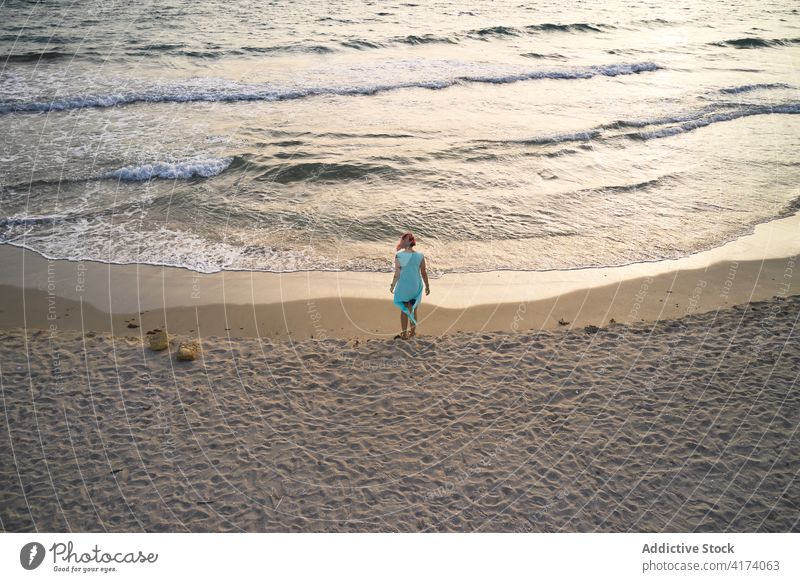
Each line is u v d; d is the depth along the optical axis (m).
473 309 8.45
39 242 9.91
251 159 13.54
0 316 7.86
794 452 5.78
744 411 6.33
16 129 14.98
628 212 11.82
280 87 19.03
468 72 21.98
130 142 14.37
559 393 6.62
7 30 24.38
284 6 32.09
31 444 5.66
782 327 7.95
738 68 24.70
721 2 44.09
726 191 12.95
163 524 4.89
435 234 10.74
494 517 5.04
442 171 13.45
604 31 31.44
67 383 6.54
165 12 29.05
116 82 18.91
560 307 8.56
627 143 15.73
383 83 20.11
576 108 18.58
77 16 27.30
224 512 5.03
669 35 31.25
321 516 5.01
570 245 10.46
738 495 5.30
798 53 27.86
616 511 5.12
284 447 5.75
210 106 17.39
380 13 31.95
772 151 15.45
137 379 6.66
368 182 12.79
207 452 5.66
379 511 5.08
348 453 5.70
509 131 16.16
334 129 15.86
